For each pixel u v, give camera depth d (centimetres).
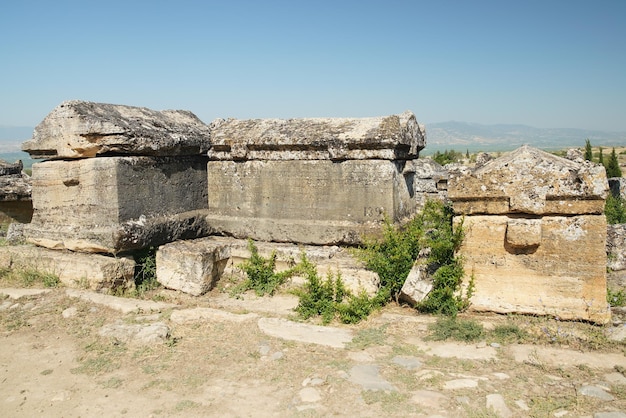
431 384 472
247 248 850
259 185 895
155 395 479
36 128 825
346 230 820
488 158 747
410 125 854
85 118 766
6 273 855
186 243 859
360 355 543
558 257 617
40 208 869
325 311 662
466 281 662
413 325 625
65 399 479
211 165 941
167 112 953
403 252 721
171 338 603
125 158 792
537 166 616
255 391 477
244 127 927
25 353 588
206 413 443
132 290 814
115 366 544
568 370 498
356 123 844
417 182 1692
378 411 429
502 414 418
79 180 809
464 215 653
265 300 768
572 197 604
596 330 583
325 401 450
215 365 535
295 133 856
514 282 640
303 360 536
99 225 796
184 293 804
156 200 848
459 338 576
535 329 590
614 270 904
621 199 1454
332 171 835
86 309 714
